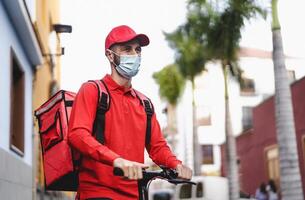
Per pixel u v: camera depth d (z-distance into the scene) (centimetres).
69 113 342
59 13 2542
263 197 2581
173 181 322
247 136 3666
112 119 317
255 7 2180
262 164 3334
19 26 1087
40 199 1566
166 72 4184
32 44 1198
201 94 5316
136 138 325
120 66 321
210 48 2611
